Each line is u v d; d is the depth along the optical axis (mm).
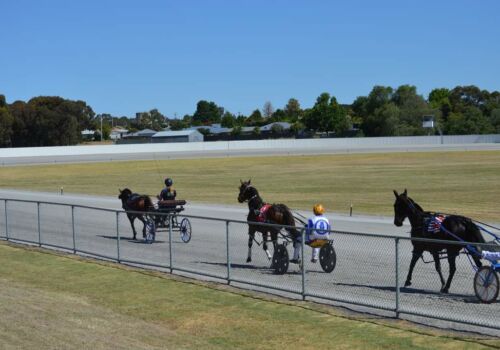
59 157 99438
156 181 60188
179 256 20484
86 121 168250
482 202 38125
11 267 20688
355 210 35406
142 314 14289
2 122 145000
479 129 156625
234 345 11875
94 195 48094
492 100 196250
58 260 21594
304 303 14562
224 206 38156
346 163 80875
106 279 18172
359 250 19172
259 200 18438
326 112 175625
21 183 61281
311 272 17469
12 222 31219
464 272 16797
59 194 49594
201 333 12766
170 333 12703
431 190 46312
